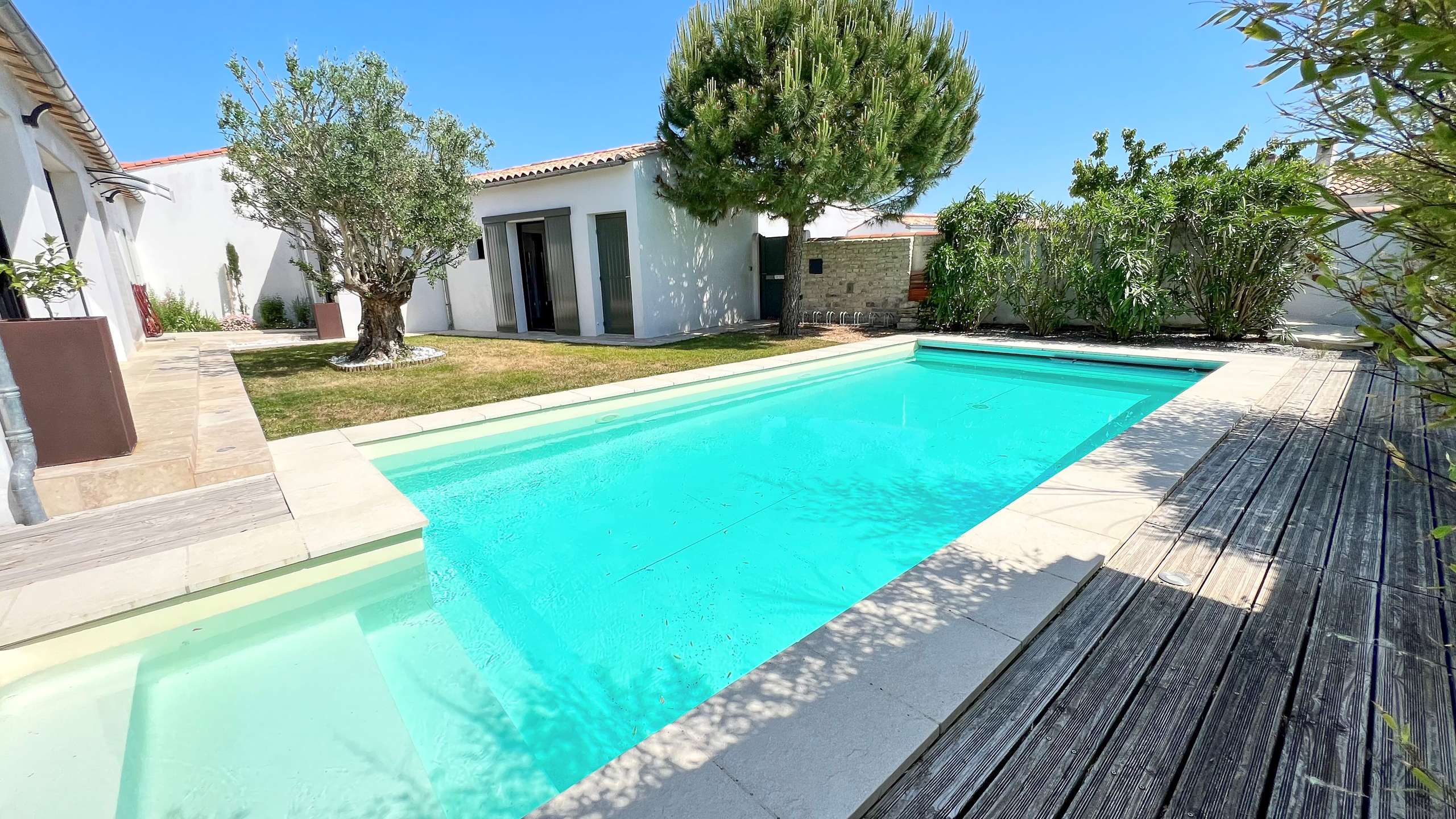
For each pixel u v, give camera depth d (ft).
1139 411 22.16
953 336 35.53
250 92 22.47
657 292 38.09
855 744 5.32
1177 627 7.01
